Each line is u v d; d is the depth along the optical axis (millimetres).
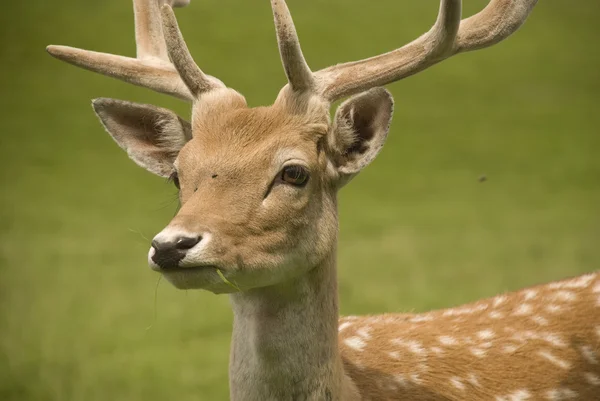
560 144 27234
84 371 12062
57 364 12289
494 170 24922
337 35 35406
